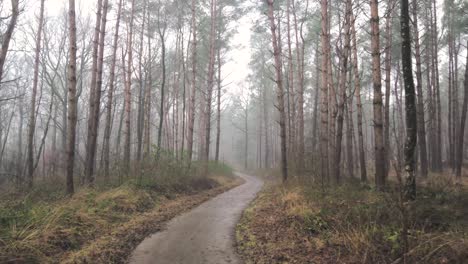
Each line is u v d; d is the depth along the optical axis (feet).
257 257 17.98
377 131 30.19
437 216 18.60
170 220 28.17
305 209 24.30
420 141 49.83
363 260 15.19
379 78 30.55
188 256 18.42
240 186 63.31
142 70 75.46
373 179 41.86
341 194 26.84
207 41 72.43
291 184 37.01
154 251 19.30
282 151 45.55
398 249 14.98
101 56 42.37
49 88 86.17
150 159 45.96
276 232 22.12
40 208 22.08
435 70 68.13
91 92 41.78
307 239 19.60
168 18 63.72
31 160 45.11
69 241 18.74
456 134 74.95
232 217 29.58
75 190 33.60
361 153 42.68
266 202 33.53
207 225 26.27
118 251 18.72
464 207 20.12
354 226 19.17
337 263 15.93
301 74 68.33
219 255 18.62
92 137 40.32
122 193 31.68
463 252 13.34
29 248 16.30
